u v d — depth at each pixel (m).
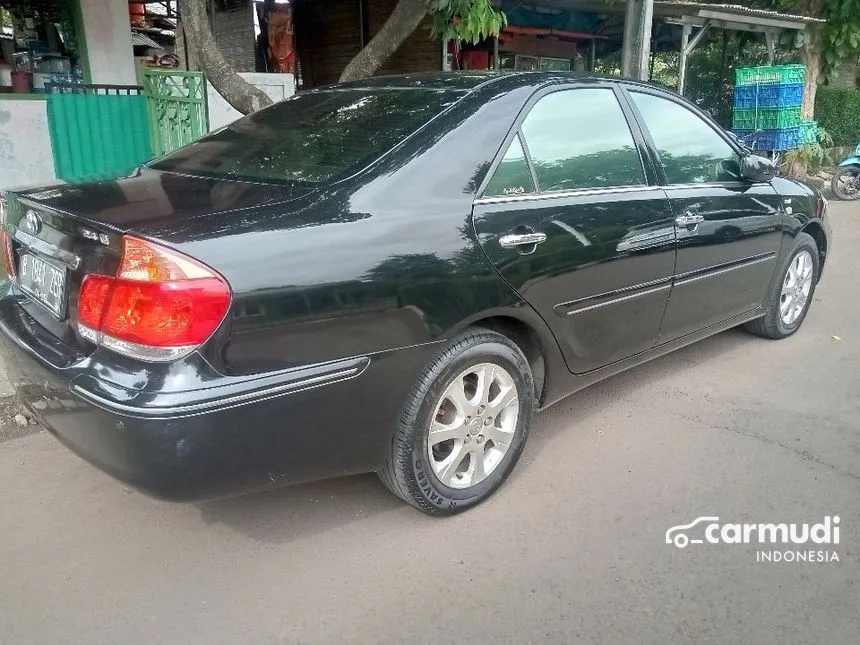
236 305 2.29
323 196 2.63
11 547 2.86
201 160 3.28
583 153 3.46
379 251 2.60
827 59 13.23
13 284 3.05
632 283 3.60
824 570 2.76
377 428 2.73
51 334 2.64
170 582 2.69
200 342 2.26
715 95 14.68
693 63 14.82
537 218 3.12
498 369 3.08
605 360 3.67
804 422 3.94
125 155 7.40
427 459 2.90
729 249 4.25
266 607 2.56
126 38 8.07
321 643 2.40
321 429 2.55
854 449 3.65
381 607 2.57
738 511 3.13
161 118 7.11
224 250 2.30
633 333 3.75
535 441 3.73
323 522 3.05
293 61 11.09
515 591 2.65
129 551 2.86
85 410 2.33
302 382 2.44
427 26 10.01
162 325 2.24
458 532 2.99
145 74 7.14
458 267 2.81
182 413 2.22
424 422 2.84
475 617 2.52
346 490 3.28
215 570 2.75
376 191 2.71
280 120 3.51
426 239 2.73
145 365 2.28
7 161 6.78
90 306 2.42
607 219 3.42
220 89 5.68
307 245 2.45
